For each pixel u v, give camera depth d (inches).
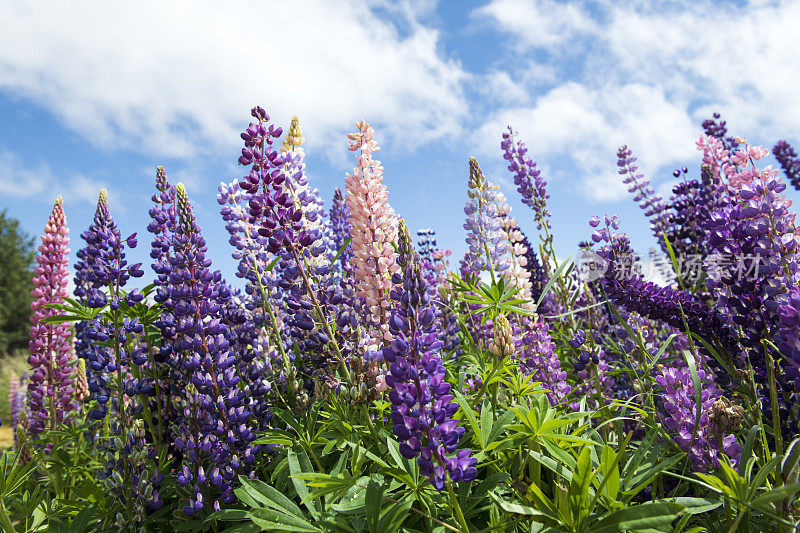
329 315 36.4
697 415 26.2
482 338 47.2
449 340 49.3
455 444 21.8
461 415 30.0
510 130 61.2
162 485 32.6
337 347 32.2
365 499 22.8
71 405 52.2
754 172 30.5
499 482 25.7
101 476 31.1
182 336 32.3
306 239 32.4
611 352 50.0
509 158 60.9
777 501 22.8
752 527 24.3
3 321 410.3
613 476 22.7
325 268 36.0
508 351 31.5
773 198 27.4
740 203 31.1
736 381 31.9
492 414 30.5
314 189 39.2
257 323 42.0
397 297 24.0
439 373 22.4
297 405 33.3
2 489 31.1
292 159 38.2
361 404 29.6
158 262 35.1
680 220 59.1
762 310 28.7
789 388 27.6
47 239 54.7
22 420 53.2
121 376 34.5
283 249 32.8
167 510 31.6
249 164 32.2
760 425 25.5
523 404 32.2
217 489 30.3
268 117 32.5
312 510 24.4
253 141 31.9
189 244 33.8
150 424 35.3
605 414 35.6
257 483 25.7
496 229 48.5
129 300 34.3
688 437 27.1
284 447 31.3
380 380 30.1
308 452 30.4
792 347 23.8
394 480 24.9
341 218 64.2
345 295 40.6
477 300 39.0
